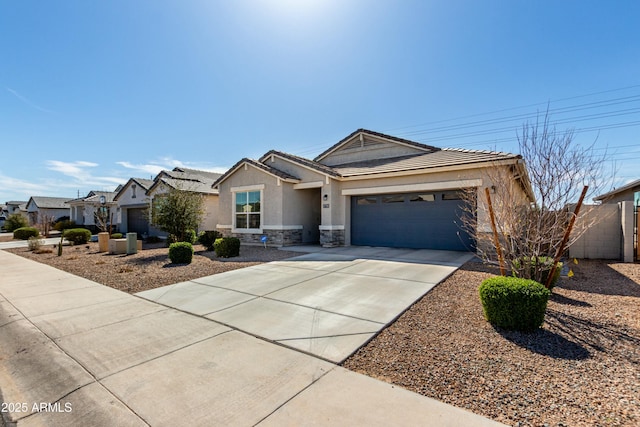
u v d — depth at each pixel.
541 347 3.89
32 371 3.59
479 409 2.69
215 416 2.66
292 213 15.19
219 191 17.33
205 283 7.69
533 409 2.67
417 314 5.18
